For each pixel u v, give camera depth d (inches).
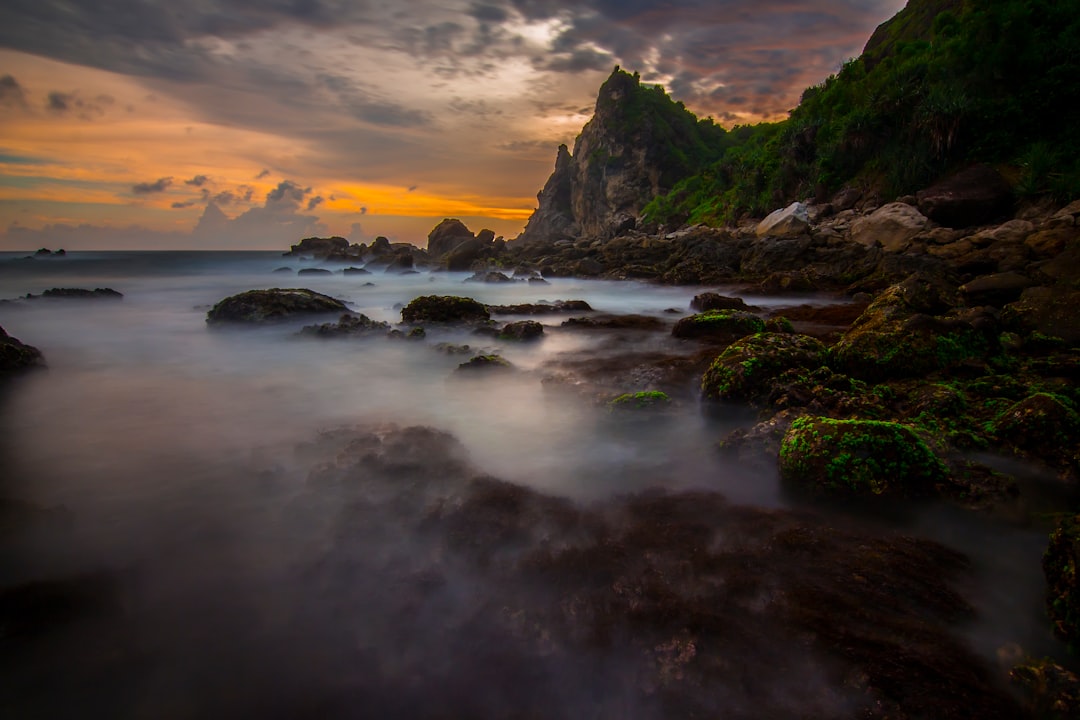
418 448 251.3
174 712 121.1
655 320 673.6
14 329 613.3
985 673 124.3
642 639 137.0
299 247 2797.7
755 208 1839.3
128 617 147.9
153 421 306.2
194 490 219.1
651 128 3988.7
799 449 207.2
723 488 221.0
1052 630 137.3
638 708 120.1
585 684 126.3
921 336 328.5
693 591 153.4
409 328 587.2
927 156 1279.5
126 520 196.4
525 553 173.3
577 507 203.9
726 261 1291.8
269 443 271.4
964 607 145.9
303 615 149.2
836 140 1555.1
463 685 127.0
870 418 248.2
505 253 2222.0
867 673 124.3
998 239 890.7
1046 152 1064.2
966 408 263.6
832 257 1089.4
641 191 3946.9
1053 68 1177.4
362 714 120.2
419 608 150.9
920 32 1977.1
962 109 1210.6
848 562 164.9
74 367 435.2
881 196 1353.3
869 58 2220.7
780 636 135.9
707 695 121.7
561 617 145.5
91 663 133.0
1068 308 366.6
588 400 329.4
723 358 320.2
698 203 2508.6
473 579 161.8
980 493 189.2
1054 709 109.3
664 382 355.6
